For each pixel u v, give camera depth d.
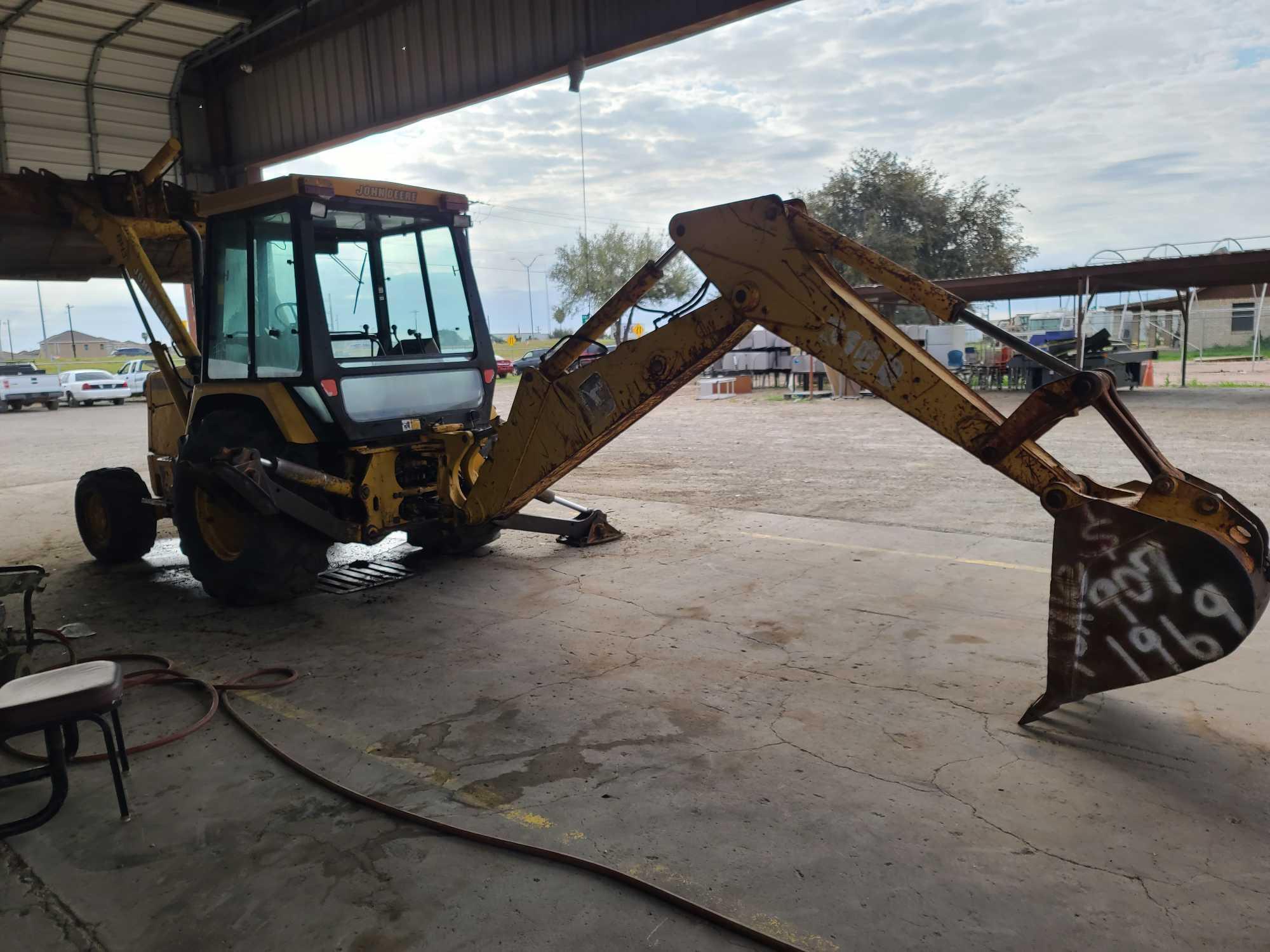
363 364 4.82
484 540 5.82
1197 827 2.41
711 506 7.37
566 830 2.50
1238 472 7.43
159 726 3.41
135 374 27.02
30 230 5.94
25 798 2.87
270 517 4.64
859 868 2.27
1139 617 2.75
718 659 3.85
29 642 3.79
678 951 2.01
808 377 20.23
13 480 10.34
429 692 3.61
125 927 2.17
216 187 14.28
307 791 2.84
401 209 5.06
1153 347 31.16
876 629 4.14
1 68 11.07
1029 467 2.91
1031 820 2.47
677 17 8.68
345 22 11.96
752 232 3.32
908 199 33.03
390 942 2.06
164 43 11.59
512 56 10.27
